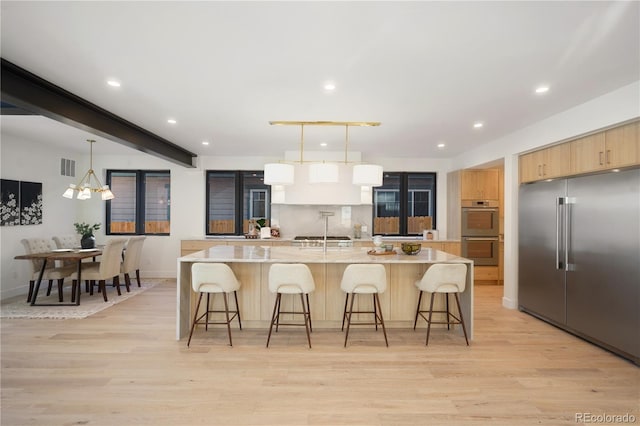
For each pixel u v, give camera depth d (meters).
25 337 3.61
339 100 3.49
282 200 4.89
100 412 2.28
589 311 3.52
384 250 4.21
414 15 2.00
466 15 2.00
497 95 3.31
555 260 3.99
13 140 5.38
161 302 5.05
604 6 1.90
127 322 4.12
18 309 4.64
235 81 3.02
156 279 6.85
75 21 2.08
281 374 2.83
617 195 3.20
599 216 3.40
